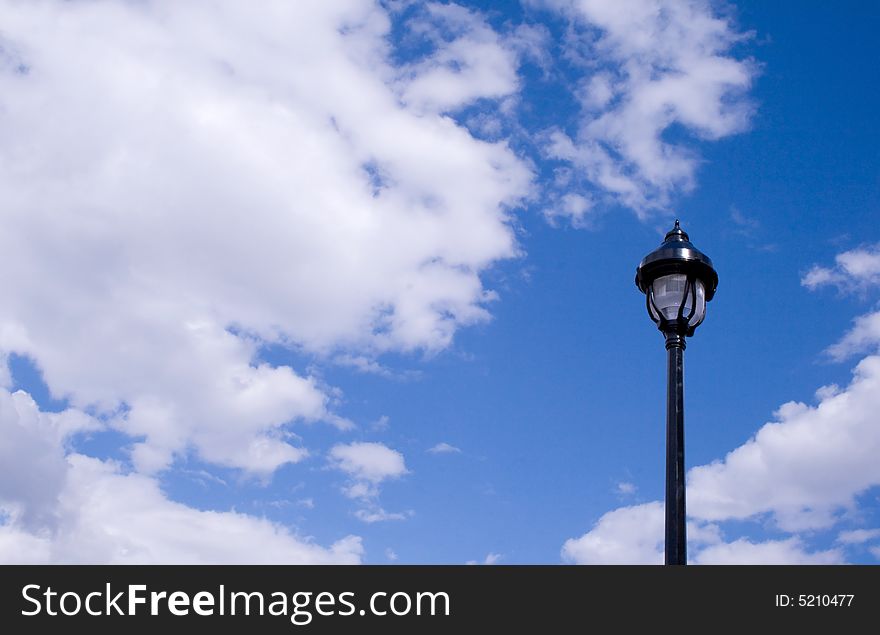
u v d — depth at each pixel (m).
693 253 11.33
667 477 10.39
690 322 11.26
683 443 10.53
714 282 11.44
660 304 11.24
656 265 11.31
